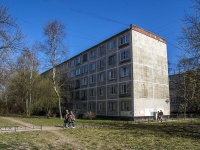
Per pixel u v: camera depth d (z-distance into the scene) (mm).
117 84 45844
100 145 14492
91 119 44875
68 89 62781
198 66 23031
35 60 50906
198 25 22891
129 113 41938
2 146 13641
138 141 16000
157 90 46188
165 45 49906
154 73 46062
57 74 52438
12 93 53000
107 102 48531
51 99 51500
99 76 52156
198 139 17094
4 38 23578
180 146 14078
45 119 40094
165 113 47312
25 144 14672
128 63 43312
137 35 43938
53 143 15258
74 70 64312
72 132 21438
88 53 57625
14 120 36688
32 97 51750
